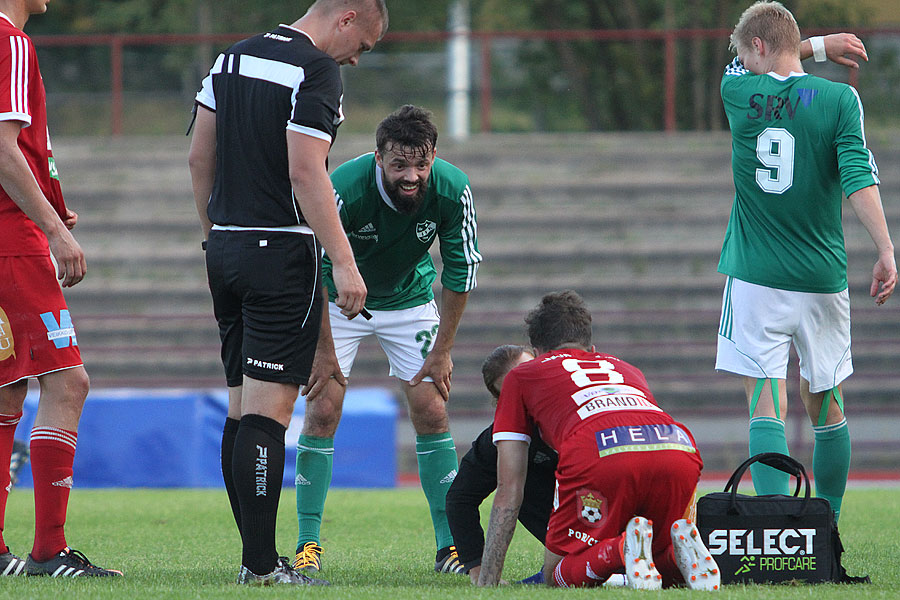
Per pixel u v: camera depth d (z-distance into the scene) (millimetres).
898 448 46562
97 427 38375
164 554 18125
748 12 18172
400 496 33031
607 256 62906
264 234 13352
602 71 74062
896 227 63031
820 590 12492
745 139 17625
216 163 14109
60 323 14914
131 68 73062
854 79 67688
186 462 38438
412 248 17562
